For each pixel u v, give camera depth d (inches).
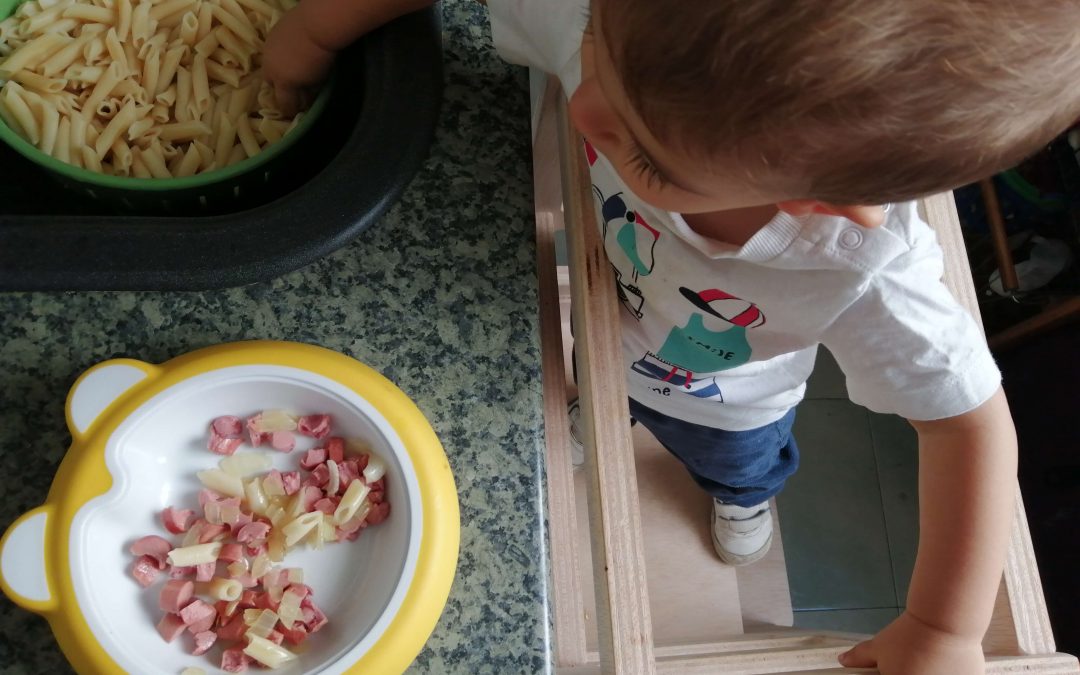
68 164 22.2
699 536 52.0
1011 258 44.7
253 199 25.3
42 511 17.0
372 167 21.7
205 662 17.8
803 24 11.8
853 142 12.8
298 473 19.6
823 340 25.2
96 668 16.3
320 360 18.8
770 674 22.0
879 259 20.4
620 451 20.0
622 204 25.3
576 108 17.0
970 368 22.7
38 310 20.1
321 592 19.1
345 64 25.3
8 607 18.3
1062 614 44.9
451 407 20.7
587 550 47.1
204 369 18.3
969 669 22.7
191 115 25.9
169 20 26.3
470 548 19.7
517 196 22.7
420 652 18.9
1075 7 11.7
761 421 35.0
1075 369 45.8
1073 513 45.6
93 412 17.8
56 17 25.2
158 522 19.0
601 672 19.3
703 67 12.8
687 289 26.4
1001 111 12.4
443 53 23.9
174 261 20.2
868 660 24.7
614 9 13.8
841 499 56.3
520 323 21.6
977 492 23.5
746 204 16.4
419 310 21.4
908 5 11.5
